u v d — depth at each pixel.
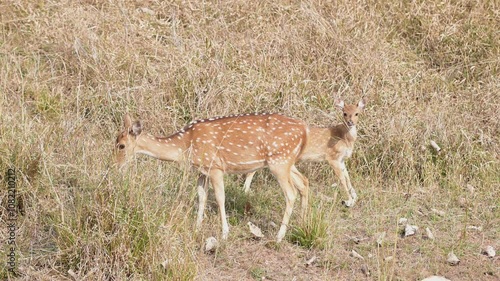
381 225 23.86
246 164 23.09
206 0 32.88
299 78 28.89
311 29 30.67
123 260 20.19
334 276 21.50
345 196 25.61
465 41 31.66
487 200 25.55
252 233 23.09
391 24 32.62
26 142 23.50
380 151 26.97
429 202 25.39
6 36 30.72
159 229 20.62
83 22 30.84
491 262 22.42
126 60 29.14
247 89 28.38
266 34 30.75
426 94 29.67
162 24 31.97
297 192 24.83
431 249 22.88
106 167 22.66
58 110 27.53
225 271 21.44
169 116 27.39
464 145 27.17
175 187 23.94
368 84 28.98
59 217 21.19
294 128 23.23
